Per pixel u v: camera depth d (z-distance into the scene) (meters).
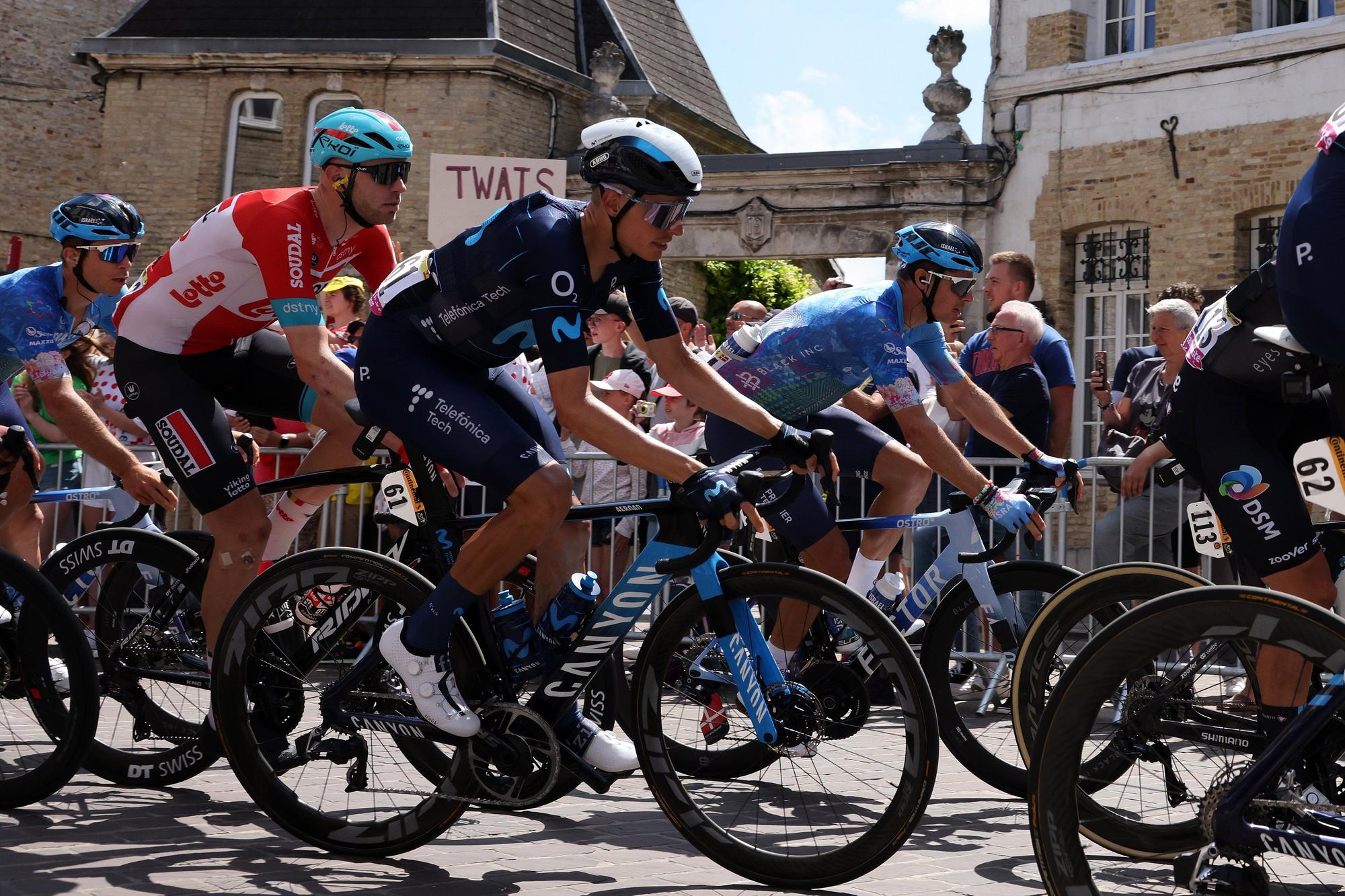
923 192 13.74
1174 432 3.20
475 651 3.13
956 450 3.79
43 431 6.56
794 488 3.05
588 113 16.45
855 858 2.93
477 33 16.17
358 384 3.19
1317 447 2.97
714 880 3.04
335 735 3.27
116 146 16.75
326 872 3.04
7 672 3.56
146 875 2.95
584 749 3.12
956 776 4.38
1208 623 2.26
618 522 4.27
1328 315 2.75
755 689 3.10
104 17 21.47
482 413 3.04
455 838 3.43
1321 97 11.84
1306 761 2.33
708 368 3.17
